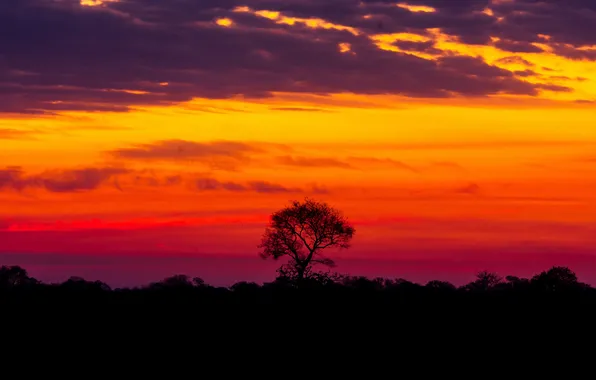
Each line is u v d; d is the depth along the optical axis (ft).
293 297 508.94
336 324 455.22
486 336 442.09
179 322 450.71
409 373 379.96
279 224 542.57
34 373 365.61
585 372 387.75
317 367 384.47
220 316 464.24
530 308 508.94
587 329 461.37
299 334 433.89
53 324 439.22
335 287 529.86
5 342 406.82
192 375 369.09
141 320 452.76
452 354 409.08
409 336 437.58
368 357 400.06
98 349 400.06
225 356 395.34
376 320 466.29
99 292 521.65
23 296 502.79
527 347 423.64
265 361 390.42
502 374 382.63
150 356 392.68
